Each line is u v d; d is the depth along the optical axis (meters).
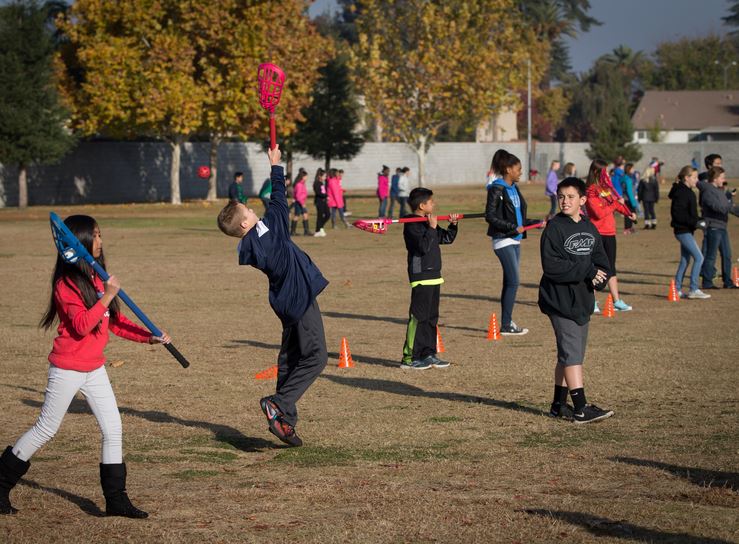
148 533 4.91
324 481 5.92
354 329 12.78
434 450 6.70
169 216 39.72
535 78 77.62
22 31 44.72
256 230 6.56
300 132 54.06
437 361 9.98
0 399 8.55
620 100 73.31
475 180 75.50
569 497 5.46
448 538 4.78
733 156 73.38
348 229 31.91
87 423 7.68
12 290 17.05
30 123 44.31
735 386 8.78
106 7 45.59
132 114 46.22
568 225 7.37
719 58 114.69
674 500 5.40
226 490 5.73
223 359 10.59
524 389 8.88
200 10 45.78
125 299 5.45
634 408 7.96
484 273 19.23
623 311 13.98
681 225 15.15
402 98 55.84
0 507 5.23
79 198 53.50
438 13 55.19
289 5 47.94
